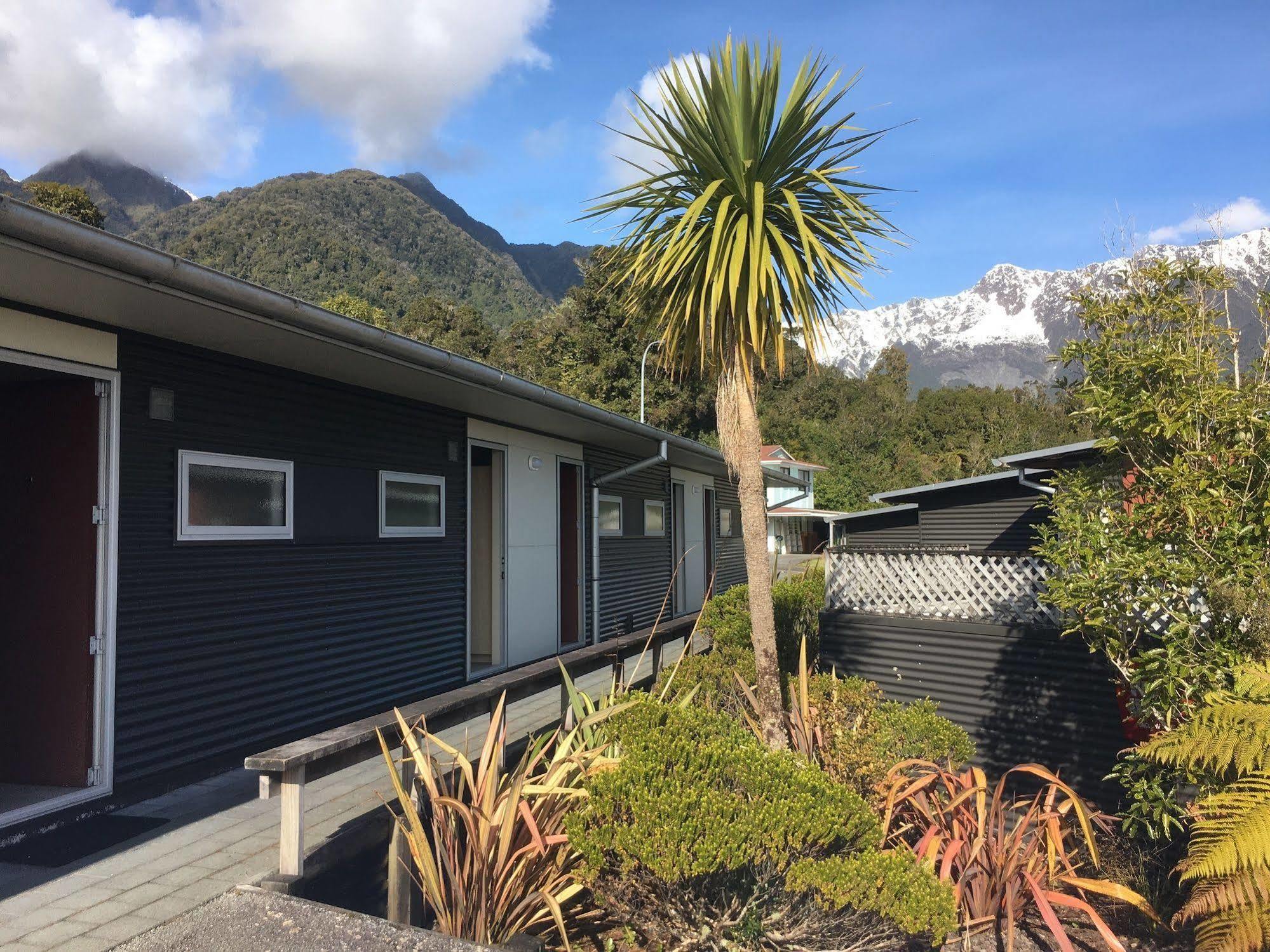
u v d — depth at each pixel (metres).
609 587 11.72
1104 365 4.25
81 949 2.80
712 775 3.12
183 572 5.06
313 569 6.15
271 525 5.79
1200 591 3.92
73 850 3.80
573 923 3.58
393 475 7.10
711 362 4.96
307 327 4.79
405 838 3.31
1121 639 4.08
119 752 4.57
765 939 3.17
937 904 2.95
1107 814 5.37
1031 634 6.17
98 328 4.61
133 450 4.77
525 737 5.69
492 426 8.78
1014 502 13.66
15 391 4.81
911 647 6.75
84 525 4.58
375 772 5.12
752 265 4.44
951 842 3.73
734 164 4.69
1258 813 2.90
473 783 3.25
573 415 8.44
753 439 4.84
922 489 14.16
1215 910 2.93
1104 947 3.76
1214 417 3.83
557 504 10.19
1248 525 3.69
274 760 3.01
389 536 7.05
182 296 4.11
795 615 8.34
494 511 9.07
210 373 5.32
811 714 4.82
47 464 4.70
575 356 37.84
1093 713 5.86
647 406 35.62
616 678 6.00
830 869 2.95
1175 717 3.99
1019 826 3.83
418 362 5.76
